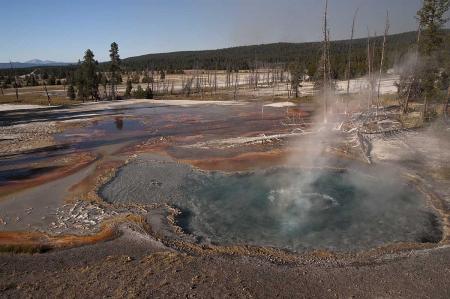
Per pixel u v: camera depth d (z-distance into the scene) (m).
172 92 96.06
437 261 14.10
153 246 16.67
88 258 15.62
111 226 19.02
